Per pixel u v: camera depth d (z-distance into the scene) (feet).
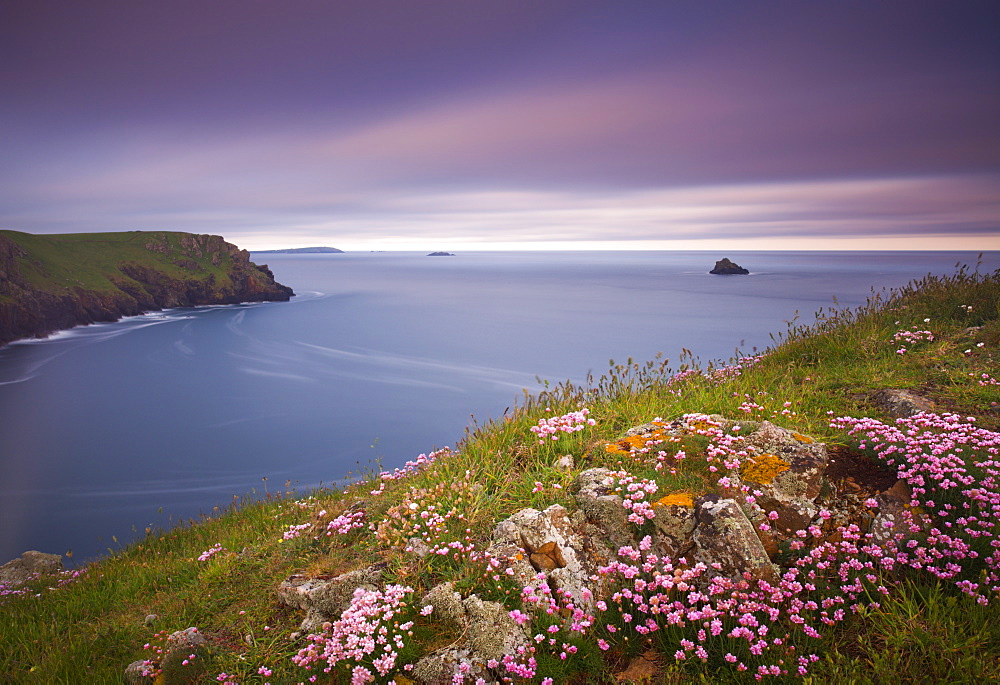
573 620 14.89
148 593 23.97
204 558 24.17
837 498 17.52
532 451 23.84
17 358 562.66
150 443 346.13
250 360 584.40
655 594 15.34
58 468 301.02
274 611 18.42
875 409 25.57
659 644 14.34
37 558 39.27
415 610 16.30
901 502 16.66
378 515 22.62
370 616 15.79
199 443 344.90
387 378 507.30
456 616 15.66
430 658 14.52
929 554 14.96
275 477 282.97
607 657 14.52
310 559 21.16
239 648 16.92
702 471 18.65
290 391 468.75
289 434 361.10
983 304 35.78
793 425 23.39
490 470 22.88
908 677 12.34
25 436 360.48
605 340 651.25
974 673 11.88
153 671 16.37
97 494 259.60
